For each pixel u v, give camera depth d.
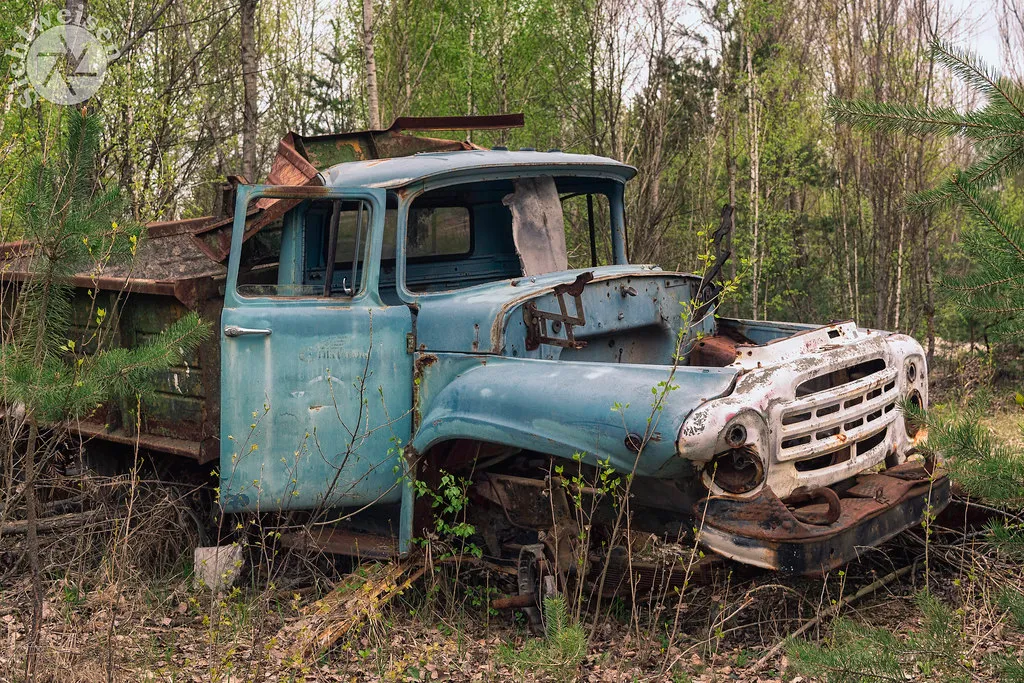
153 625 4.80
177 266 6.59
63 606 4.80
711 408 3.92
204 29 16.05
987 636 3.97
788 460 4.11
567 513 4.61
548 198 5.95
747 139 18.22
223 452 4.96
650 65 15.70
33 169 3.92
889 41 16.09
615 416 4.09
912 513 4.45
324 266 5.40
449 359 5.01
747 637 4.45
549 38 17.47
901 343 4.98
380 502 5.26
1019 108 2.92
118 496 5.81
